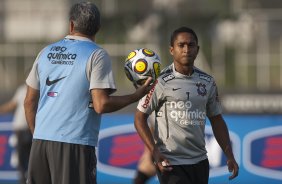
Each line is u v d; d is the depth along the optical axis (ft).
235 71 179.32
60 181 52.08
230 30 188.34
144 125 59.00
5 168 107.96
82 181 51.80
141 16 193.57
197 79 59.62
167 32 191.93
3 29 204.95
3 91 110.83
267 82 177.58
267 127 102.01
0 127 108.68
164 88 58.95
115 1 197.36
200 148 60.23
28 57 185.37
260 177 99.91
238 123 102.68
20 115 103.24
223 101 104.12
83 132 51.96
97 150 104.27
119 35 189.37
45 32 202.08
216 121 61.87
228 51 182.19
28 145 103.60
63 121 51.90
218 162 99.66
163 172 59.52
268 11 187.32
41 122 52.80
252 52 180.75
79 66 51.90
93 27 53.52
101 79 51.24
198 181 60.34
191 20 192.65
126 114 104.78
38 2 204.23
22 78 183.01
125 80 177.37
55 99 52.39
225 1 195.31
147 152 87.40
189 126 59.06
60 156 51.85
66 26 201.77
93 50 52.13
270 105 102.94
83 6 53.36
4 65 184.75
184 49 58.34
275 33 184.24
